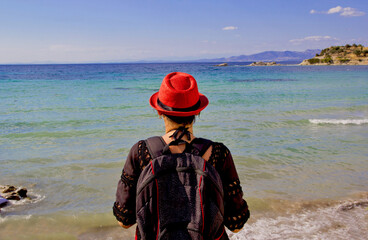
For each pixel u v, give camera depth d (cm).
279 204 403
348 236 328
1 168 531
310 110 1252
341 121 991
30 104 1399
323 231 338
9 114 1116
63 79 3716
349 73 5616
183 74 141
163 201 114
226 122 963
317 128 889
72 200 413
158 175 116
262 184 470
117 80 3569
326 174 518
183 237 110
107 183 473
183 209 114
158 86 2680
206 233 113
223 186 133
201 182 115
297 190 450
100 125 923
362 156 620
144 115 1115
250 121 985
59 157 597
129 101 1557
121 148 665
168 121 135
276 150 654
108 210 386
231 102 1512
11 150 643
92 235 329
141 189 116
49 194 430
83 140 733
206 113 1150
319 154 630
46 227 341
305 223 355
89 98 1689
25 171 519
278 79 3747
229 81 3356
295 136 785
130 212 130
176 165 118
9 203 398
